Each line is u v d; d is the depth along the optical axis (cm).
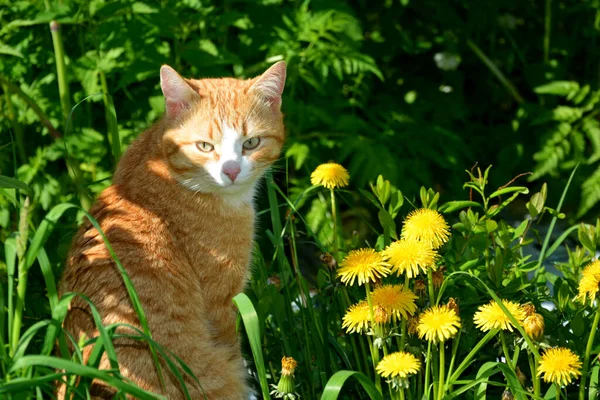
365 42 750
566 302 402
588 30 788
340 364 425
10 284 310
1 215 558
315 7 648
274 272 499
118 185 420
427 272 357
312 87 692
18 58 581
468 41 771
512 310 341
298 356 422
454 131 771
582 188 686
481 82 811
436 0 769
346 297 398
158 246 395
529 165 753
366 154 643
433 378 358
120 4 551
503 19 793
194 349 383
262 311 410
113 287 373
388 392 410
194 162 412
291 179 654
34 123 616
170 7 579
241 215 422
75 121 591
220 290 416
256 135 425
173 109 420
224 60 588
